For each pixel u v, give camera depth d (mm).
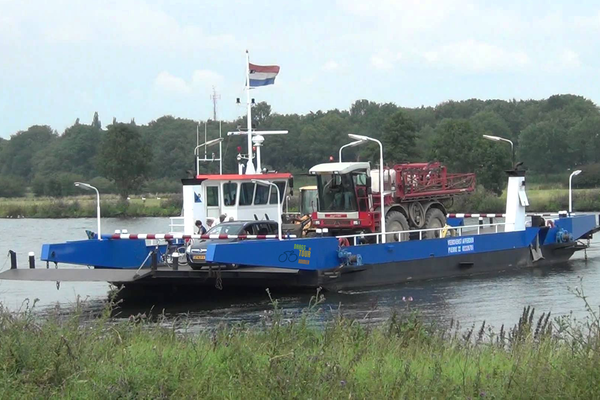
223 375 12695
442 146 81938
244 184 36094
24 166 178000
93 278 28516
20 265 42719
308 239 30328
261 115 125000
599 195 78625
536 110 149750
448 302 28641
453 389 11867
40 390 11766
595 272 37938
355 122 136250
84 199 109000
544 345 14414
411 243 34219
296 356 12727
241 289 31438
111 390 11656
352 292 31234
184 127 151500
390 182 35062
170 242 32375
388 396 11562
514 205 39938
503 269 38594
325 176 35000
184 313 27031
